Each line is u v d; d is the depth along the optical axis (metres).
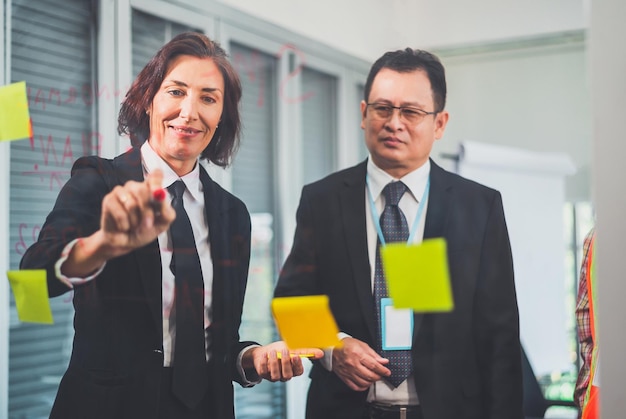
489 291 1.45
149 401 1.40
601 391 1.02
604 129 1.04
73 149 1.86
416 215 1.51
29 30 1.81
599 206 1.04
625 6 1.02
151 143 1.52
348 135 2.09
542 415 2.62
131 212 1.17
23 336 1.83
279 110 2.09
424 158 1.53
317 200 1.61
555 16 2.56
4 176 1.78
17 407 1.82
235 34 2.06
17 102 1.51
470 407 1.43
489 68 2.76
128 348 1.41
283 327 1.22
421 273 1.06
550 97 2.73
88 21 1.89
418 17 2.52
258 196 2.05
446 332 1.44
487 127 2.82
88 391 1.41
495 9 2.60
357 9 2.08
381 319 1.48
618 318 1.02
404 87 1.52
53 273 1.31
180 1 1.97
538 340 2.70
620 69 1.03
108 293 1.42
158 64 1.54
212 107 1.54
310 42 2.10
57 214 1.40
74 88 1.87
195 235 1.47
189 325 1.42
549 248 2.69
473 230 1.47
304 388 2.14
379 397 1.49
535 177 2.72
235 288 1.49
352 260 1.53
